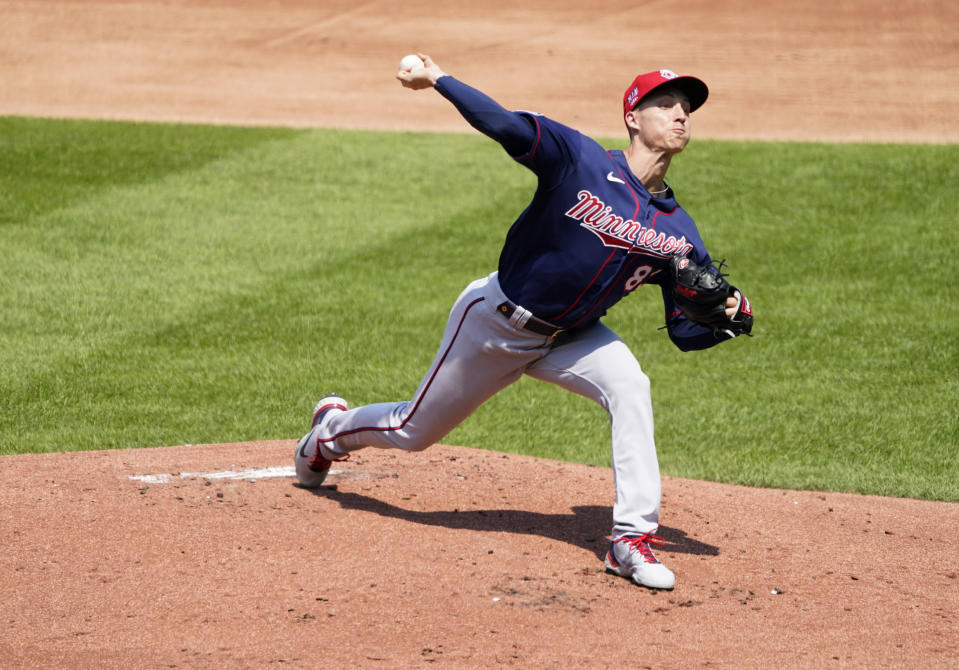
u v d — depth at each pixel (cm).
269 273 4050
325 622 1378
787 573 1667
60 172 5194
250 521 1733
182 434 2573
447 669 1262
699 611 1488
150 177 5206
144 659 1262
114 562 1549
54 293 3722
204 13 9375
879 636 1421
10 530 1653
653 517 1580
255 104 7150
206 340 3369
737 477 2400
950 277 4038
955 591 1612
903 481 2370
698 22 9119
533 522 1838
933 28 8762
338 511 1811
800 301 3844
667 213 1578
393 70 8025
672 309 1689
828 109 7025
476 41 8681
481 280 1644
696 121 6762
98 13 9294
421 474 2089
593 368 1602
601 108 7106
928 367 3253
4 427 2594
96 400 2822
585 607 1473
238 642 1313
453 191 5122
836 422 2836
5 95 7175
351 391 2966
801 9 9338
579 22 9188
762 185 5097
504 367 1642
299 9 9519
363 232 4550
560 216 1504
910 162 5362
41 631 1331
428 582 1523
